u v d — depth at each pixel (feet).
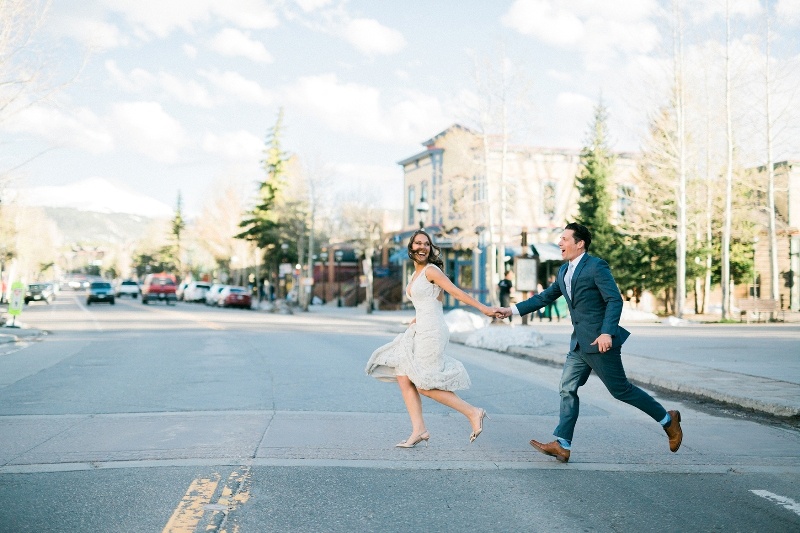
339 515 14.30
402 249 156.35
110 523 13.62
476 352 53.31
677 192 96.63
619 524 13.94
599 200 118.62
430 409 27.07
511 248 128.98
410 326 20.13
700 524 13.97
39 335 66.74
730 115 95.35
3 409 26.43
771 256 96.07
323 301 194.08
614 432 23.02
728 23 94.99
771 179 95.91
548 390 32.89
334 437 21.62
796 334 67.62
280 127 203.21
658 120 99.50
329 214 158.71
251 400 28.73
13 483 16.35
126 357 45.88
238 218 227.61
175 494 15.51
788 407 25.67
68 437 21.42
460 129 126.62
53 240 423.23
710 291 134.41
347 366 40.96
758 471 18.10
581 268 18.89
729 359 43.09
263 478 16.88
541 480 17.13
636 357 44.32
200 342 58.03
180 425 23.35
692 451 20.33
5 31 55.72
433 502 15.26
